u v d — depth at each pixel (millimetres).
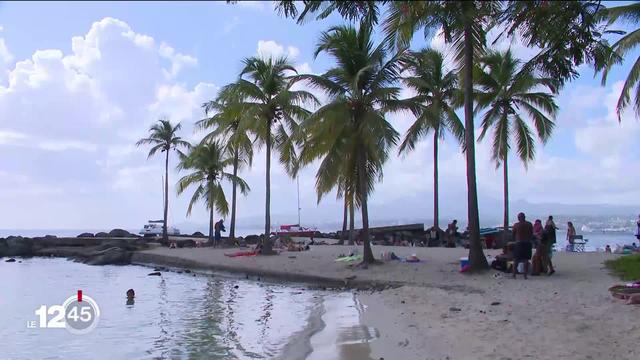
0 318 14734
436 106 30125
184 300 17828
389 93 21297
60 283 23453
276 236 38469
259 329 12812
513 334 9930
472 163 18953
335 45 21594
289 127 27969
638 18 19516
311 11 5852
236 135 28453
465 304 13492
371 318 12773
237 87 27781
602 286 14945
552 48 7332
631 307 11805
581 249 30688
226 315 14891
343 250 29938
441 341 9812
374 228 39875
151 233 58875
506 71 31266
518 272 17875
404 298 15203
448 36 7750
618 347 8711
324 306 15203
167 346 11281
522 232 17266
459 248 29188
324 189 22172
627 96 20781
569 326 10328
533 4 6715
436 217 34438
